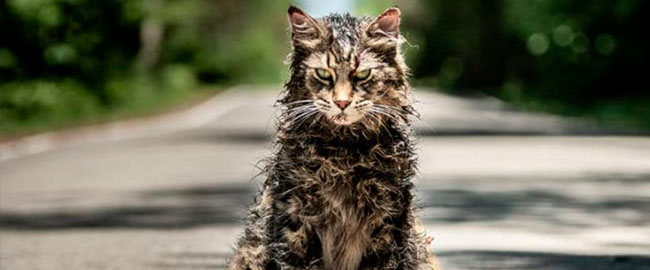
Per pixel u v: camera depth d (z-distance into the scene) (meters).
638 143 33.53
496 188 21.42
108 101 57.28
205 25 108.75
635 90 62.97
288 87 8.94
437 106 64.81
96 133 43.91
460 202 19.17
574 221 16.70
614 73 62.97
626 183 22.23
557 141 34.72
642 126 43.19
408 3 124.69
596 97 63.44
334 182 8.73
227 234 15.85
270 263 8.95
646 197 19.89
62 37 52.44
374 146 8.74
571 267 12.80
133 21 56.59
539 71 71.94
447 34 122.69
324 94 8.70
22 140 38.72
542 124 45.69
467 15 107.81
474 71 106.94
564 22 63.66
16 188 22.75
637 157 28.39
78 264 13.41
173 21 72.44
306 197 8.75
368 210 8.78
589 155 29.14
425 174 24.25
